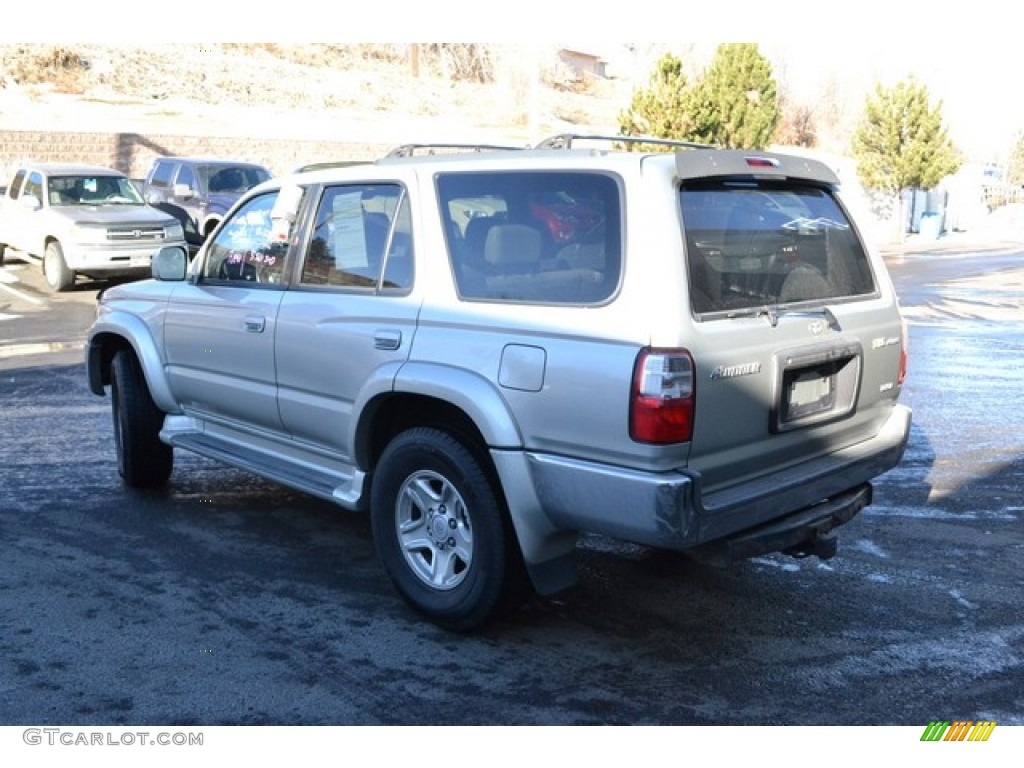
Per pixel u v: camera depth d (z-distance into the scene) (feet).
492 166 14.34
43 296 50.57
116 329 20.40
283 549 17.99
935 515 20.06
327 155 102.63
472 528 14.08
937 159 109.19
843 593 16.30
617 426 12.40
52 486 21.45
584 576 16.90
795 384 13.91
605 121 154.92
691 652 14.20
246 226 18.11
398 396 14.93
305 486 16.57
